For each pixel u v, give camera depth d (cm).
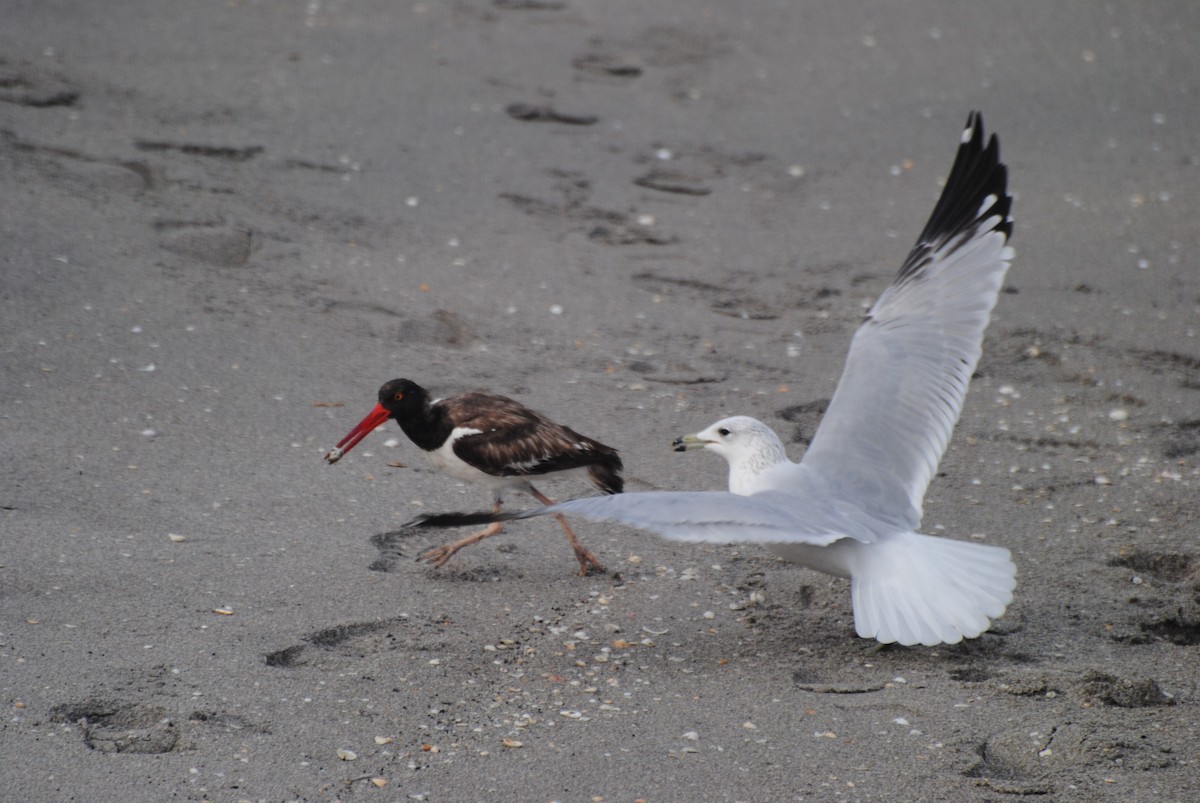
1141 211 1936
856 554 873
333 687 886
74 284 1473
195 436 1227
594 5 2697
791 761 833
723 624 1003
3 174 1697
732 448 982
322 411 1299
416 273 1608
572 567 1082
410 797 780
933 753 843
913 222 1870
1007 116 2295
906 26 2738
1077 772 828
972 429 1343
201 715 840
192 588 988
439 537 1110
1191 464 1284
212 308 1471
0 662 871
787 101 2306
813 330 1562
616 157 2016
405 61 2300
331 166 1861
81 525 1059
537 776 807
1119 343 1542
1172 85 2491
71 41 2180
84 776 775
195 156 1828
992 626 997
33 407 1236
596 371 1429
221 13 2423
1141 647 979
